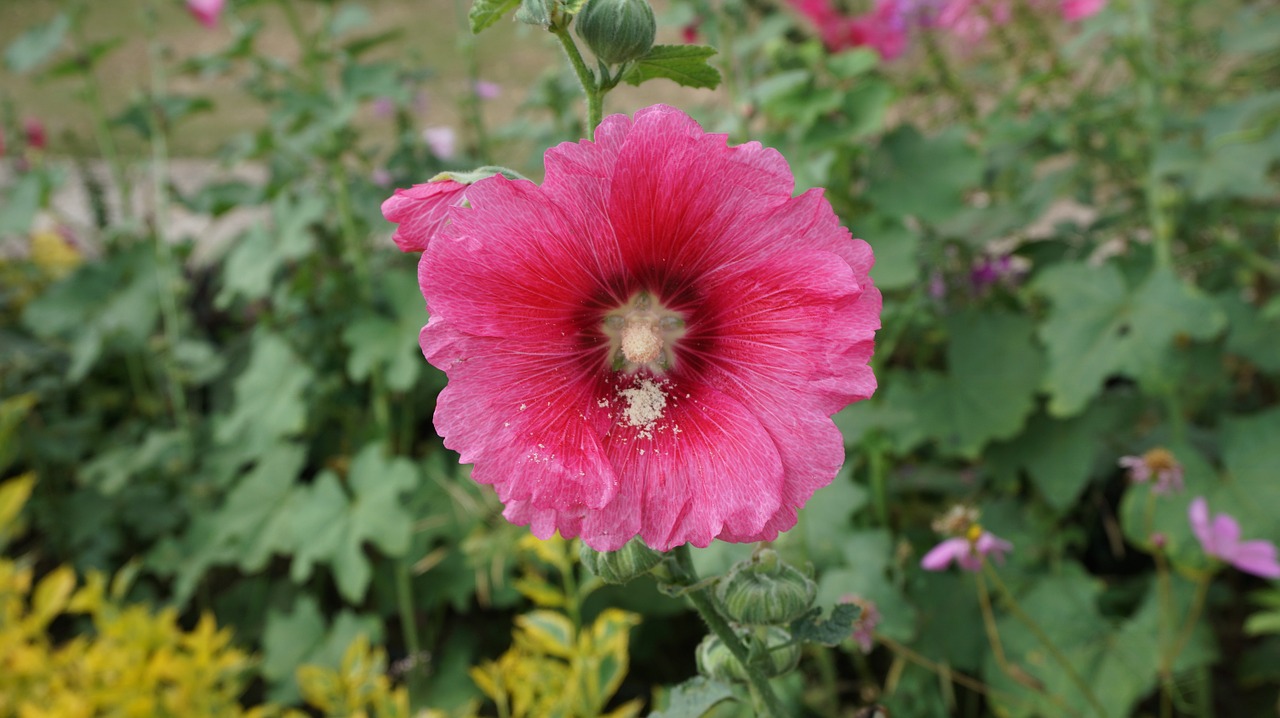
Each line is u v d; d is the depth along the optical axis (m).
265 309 0.88
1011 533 0.67
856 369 0.28
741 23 0.69
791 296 0.29
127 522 0.86
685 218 0.29
